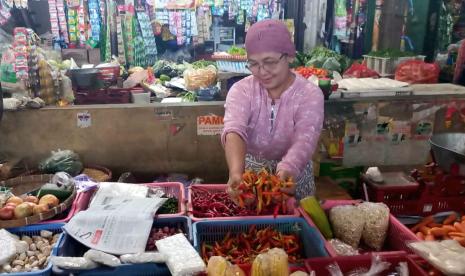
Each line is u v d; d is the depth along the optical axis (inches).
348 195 105.0
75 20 205.6
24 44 109.6
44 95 114.3
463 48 160.6
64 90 119.3
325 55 168.9
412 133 116.1
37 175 97.0
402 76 142.7
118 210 72.2
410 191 100.8
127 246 62.9
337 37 219.6
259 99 70.2
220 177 118.6
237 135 67.2
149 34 216.7
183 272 53.9
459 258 54.6
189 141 114.1
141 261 57.7
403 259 58.1
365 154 115.9
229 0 221.3
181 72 180.2
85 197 83.5
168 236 68.9
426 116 115.4
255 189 62.5
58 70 120.2
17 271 61.9
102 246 62.5
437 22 196.2
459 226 75.2
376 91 114.7
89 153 111.6
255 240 68.6
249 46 64.9
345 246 66.2
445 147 90.6
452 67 181.8
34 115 106.6
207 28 225.9
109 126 110.1
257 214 72.7
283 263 50.8
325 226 70.8
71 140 109.9
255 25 65.4
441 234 75.9
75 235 64.7
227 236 69.7
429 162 119.0
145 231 66.6
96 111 108.6
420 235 76.7
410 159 118.2
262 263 50.4
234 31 236.1
